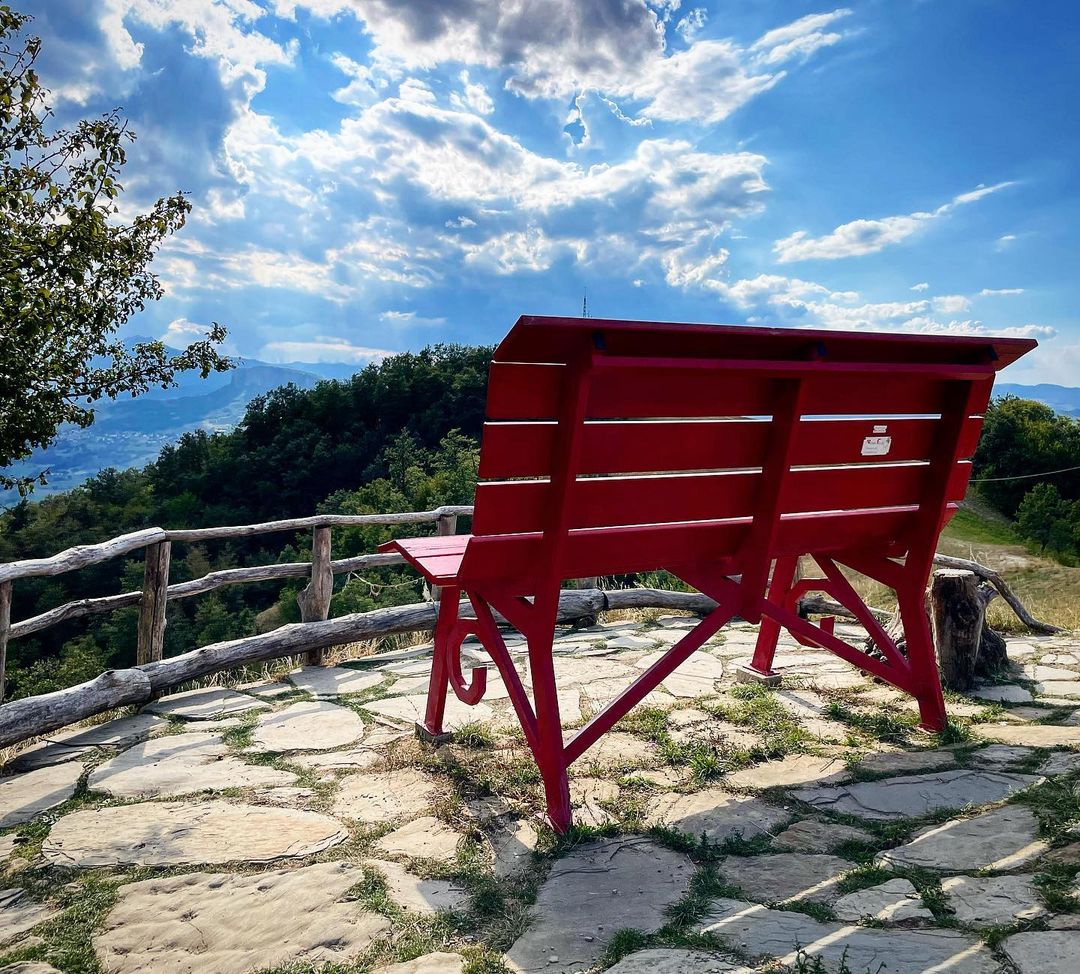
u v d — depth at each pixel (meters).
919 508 3.37
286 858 2.53
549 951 1.93
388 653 5.57
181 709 4.30
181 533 4.73
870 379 2.94
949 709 3.88
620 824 2.67
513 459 2.44
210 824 2.80
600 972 1.81
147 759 3.54
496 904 2.18
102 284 4.80
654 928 2.00
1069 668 4.79
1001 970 1.68
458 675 3.34
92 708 3.92
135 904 2.26
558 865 2.41
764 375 2.61
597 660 5.16
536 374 2.33
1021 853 2.26
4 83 4.05
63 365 4.82
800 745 3.38
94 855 2.59
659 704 4.05
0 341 4.23
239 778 3.27
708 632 3.00
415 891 2.28
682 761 3.25
